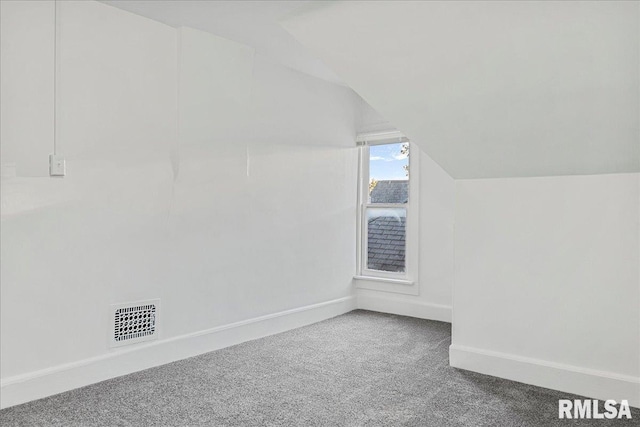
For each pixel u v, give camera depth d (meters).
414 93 2.47
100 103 2.59
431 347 3.28
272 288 3.68
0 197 2.22
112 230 2.66
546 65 2.03
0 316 2.22
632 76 1.91
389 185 4.52
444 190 4.08
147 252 2.83
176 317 2.99
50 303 2.40
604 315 2.41
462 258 2.87
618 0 1.70
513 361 2.66
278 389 2.48
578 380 2.46
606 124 2.15
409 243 4.32
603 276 2.41
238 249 3.40
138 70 2.77
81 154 2.52
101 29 2.59
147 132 2.83
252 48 3.39
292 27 2.48
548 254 2.57
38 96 2.34
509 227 2.70
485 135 2.51
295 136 3.91
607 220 2.41
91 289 2.57
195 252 3.10
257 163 3.56
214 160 3.21
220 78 3.19
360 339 3.49
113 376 2.65
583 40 1.87
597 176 2.43
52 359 2.41
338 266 4.40
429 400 2.35
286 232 3.82
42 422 2.07
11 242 2.26
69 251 2.47
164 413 2.18
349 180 4.54
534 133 2.37
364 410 2.22
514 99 2.24
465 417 2.16
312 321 4.04
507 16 1.92
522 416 2.17
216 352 3.15
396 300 4.39
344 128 4.48
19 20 2.27
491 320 2.76
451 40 2.12
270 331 3.63
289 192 3.85
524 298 2.65
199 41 3.04
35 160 2.34
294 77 3.90
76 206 2.50
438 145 2.73
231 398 2.36
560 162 2.46
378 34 2.26
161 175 2.90
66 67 2.45
